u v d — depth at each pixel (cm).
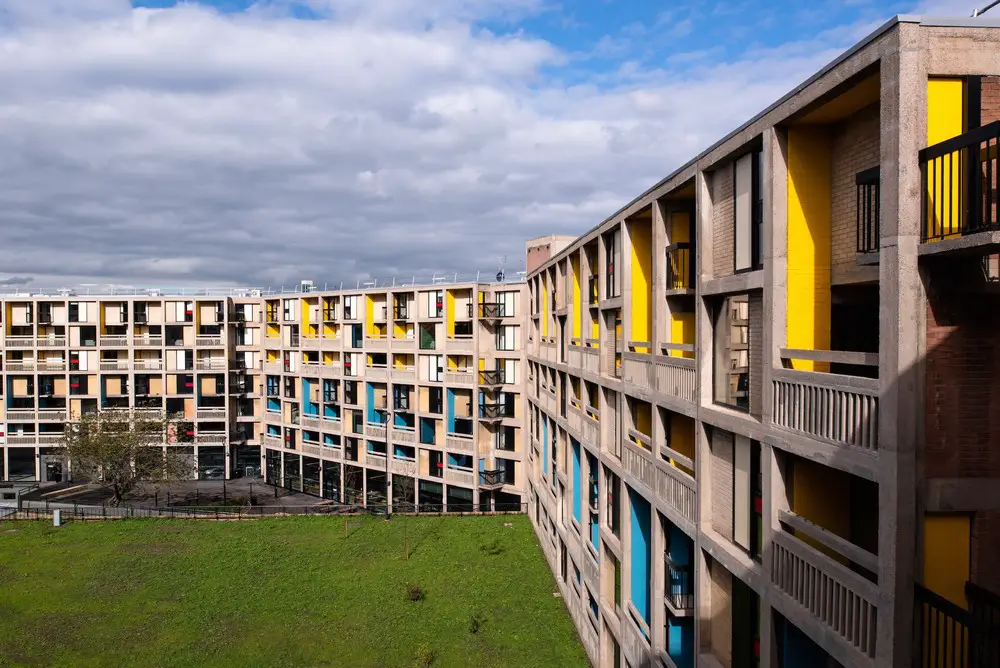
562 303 2817
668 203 1536
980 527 764
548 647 2280
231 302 6150
